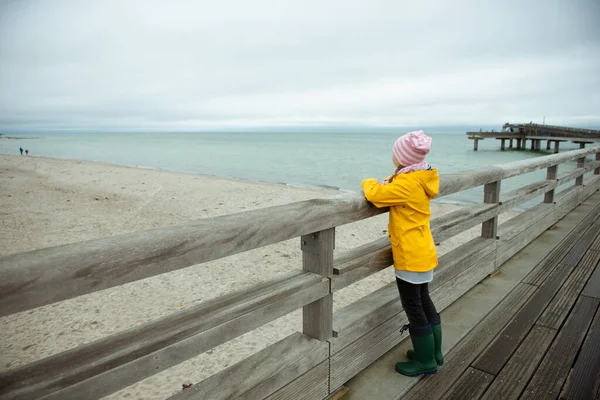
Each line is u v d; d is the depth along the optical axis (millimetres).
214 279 5250
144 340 1257
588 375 2232
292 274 1860
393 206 1998
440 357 2250
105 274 1110
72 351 1168
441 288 2885
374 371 2254
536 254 4207
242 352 3436
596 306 3055
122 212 9875
